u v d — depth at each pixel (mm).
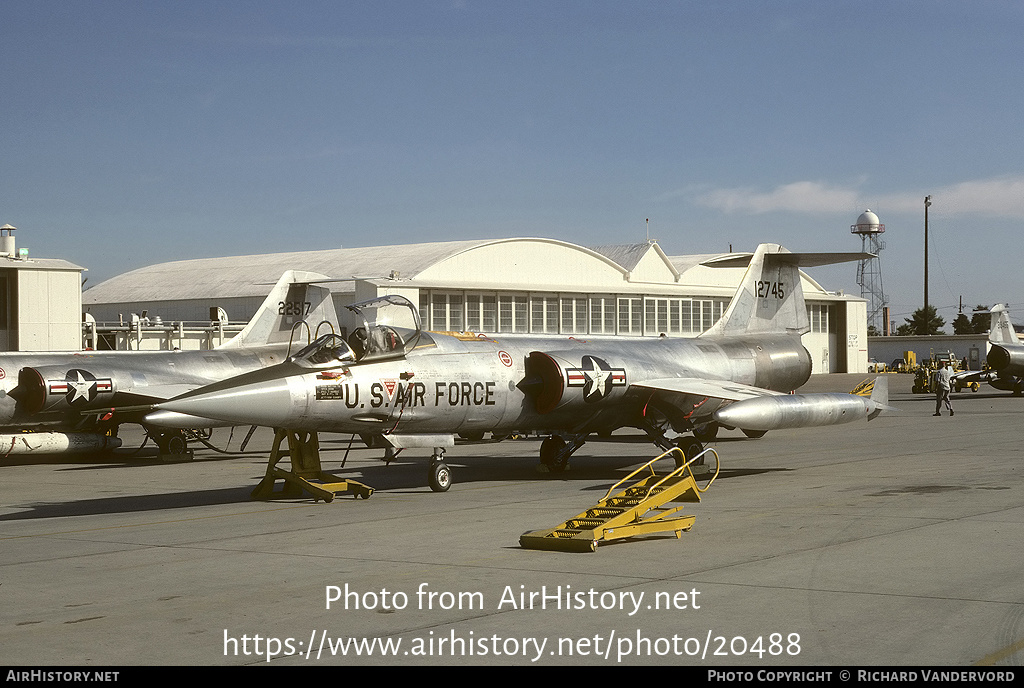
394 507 14641
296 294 28828
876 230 110125
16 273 36156
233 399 14320
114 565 10375
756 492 15547
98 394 23672
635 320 57562
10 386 23281
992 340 48031
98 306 59688
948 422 31703
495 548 11008
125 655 7094
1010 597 8445
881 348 98875
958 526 12055
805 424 17500
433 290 48812
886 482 16625
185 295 55938
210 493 17188
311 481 15992
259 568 10086
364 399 15609
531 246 52844
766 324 23422
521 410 17781
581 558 10297
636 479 17922
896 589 8758
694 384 19000
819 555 10305
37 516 14555
